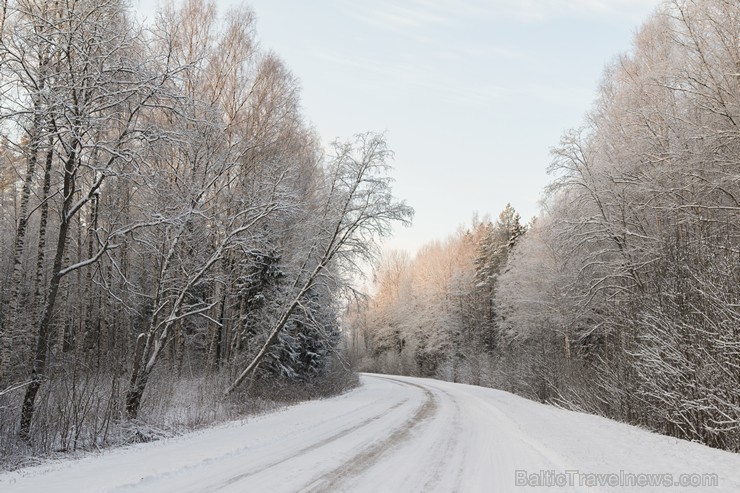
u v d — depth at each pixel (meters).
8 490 6.69
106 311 22.47
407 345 70.00
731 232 15.73
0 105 9.89
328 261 24.06
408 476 7.51
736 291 12.62
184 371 23.69
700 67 16.94
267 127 24.34
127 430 11.84
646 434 12.39
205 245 17.88
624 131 21.80
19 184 24.03
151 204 15.32
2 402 10.96
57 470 8.04
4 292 23.25
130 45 11.84
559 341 33.66
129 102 12.11
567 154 24.38
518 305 38.75
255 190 19.31
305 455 9.13
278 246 23.95
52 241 26.95
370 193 24.42
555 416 16.94
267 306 24.92
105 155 12.28
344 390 31.94
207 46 22.61
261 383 23.61
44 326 11.23
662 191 18.61
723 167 16.86
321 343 28.61
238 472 7.68
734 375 12.05
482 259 62.06
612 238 22.89
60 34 10.19
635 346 17.72
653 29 23.08
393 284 82.56
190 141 13.33
